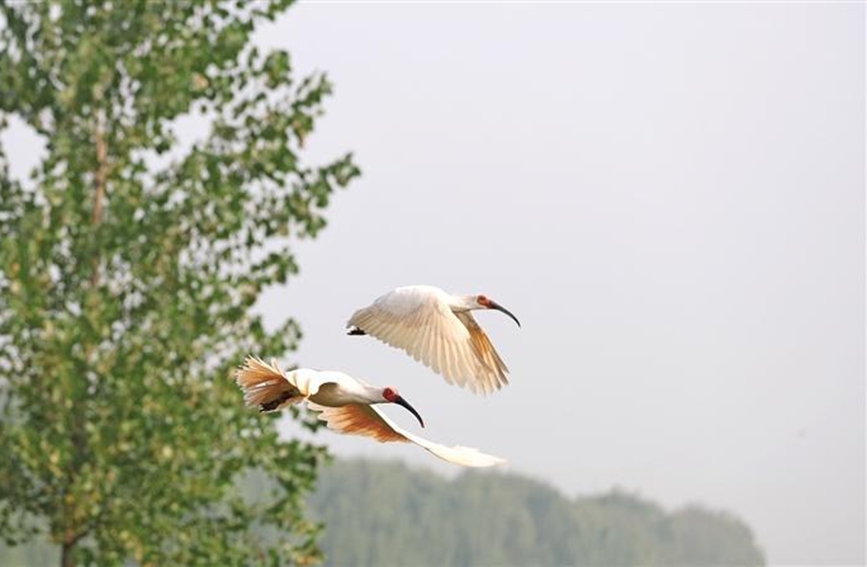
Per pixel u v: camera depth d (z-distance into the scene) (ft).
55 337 62.69
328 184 67.72
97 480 62.64
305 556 67.87
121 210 64.80
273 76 67.36
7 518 66.59
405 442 34.55
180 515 65.21
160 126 66.08
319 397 34.65
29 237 64.28
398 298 35.24
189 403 65.10
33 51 67.41
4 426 66.49
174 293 66.08
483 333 35.81
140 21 66.80
